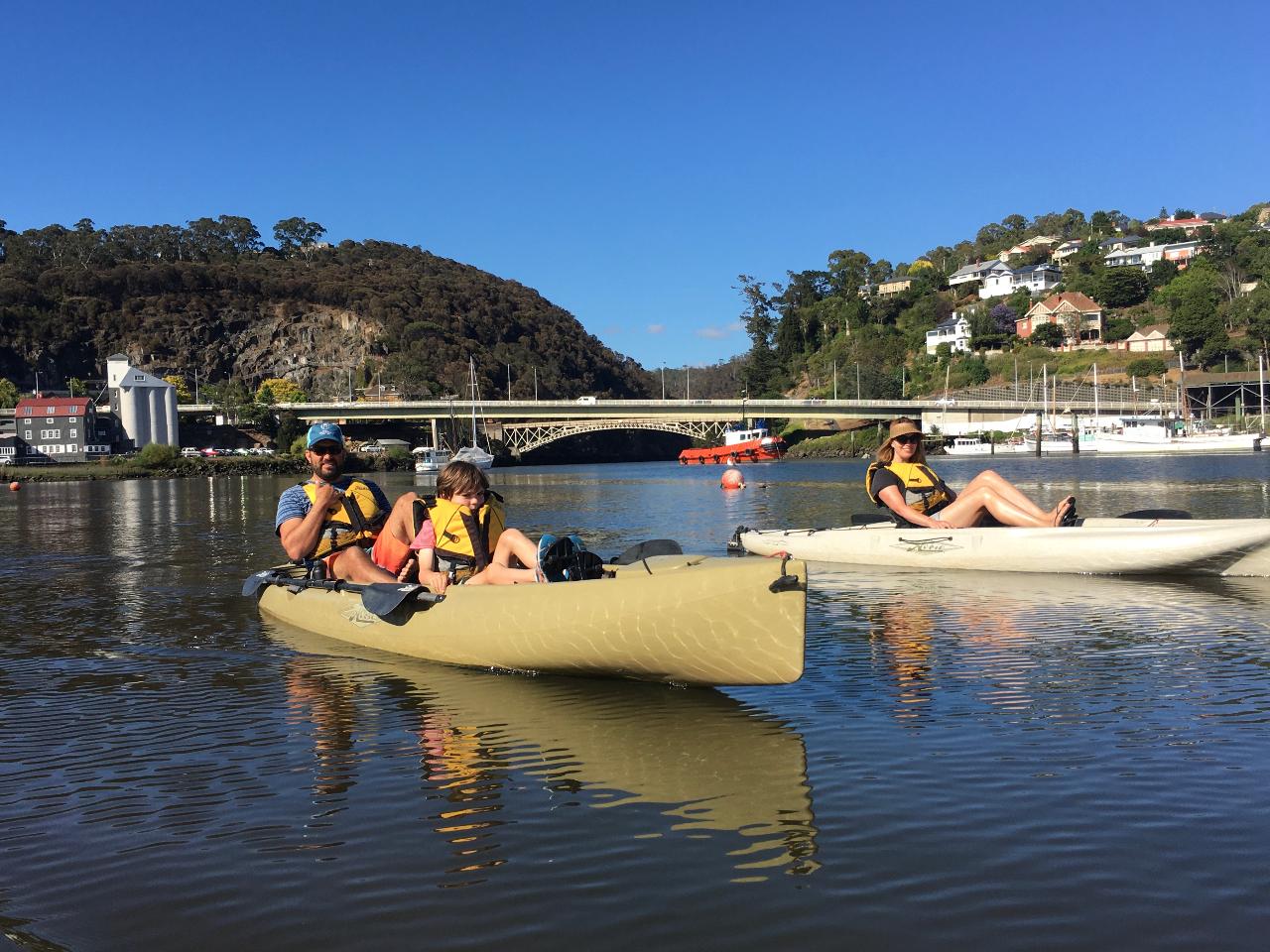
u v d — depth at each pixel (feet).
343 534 25.77
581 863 11.62
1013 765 14.67
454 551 22.54
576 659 19.70
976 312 428.97
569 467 301.02
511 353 504.02
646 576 18.65
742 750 15.72
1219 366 350.02
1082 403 314.76
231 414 347.97
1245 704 17.76
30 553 49.42
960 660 21.67
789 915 10.23
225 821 13.12
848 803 13.32
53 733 17.25
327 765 15.40
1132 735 16.02
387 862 11.76
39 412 294.25
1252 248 430.61
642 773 14.76
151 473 247.50
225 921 10.39
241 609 30.48
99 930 10.25
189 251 578.25
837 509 76.13
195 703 19.17
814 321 471.21
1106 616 26.86
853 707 18.06
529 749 16.01
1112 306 425.69
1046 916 10.09
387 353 490.90
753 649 17.70
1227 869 11.05
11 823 13.16
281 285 513.45
